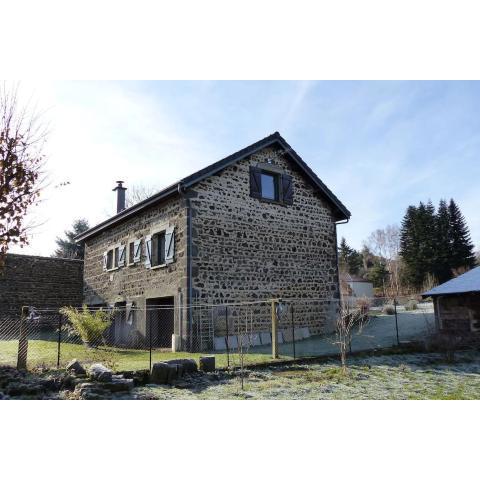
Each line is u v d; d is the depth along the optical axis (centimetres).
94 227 1652
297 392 640
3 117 630
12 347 1017
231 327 1161
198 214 1155
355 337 1277
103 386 609
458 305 1198
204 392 636
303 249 1391
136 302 1348
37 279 1764
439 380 737
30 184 639
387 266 4741
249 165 1301
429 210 4003
